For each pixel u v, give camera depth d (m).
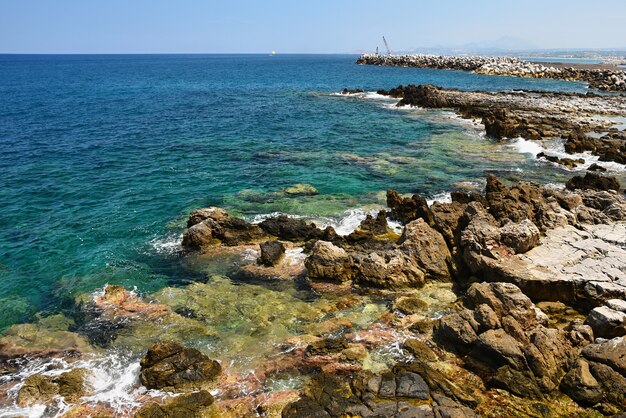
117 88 106.88
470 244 20.11
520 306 16.22
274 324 17.52
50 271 21.95
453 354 15.45
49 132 52.28
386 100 81.88
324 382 13.87
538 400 13.23
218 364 15.02
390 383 13.46
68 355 16.16
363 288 20.08
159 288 20.45
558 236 21.23
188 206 29.89
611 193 26.44
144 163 39.94
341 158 41.22
